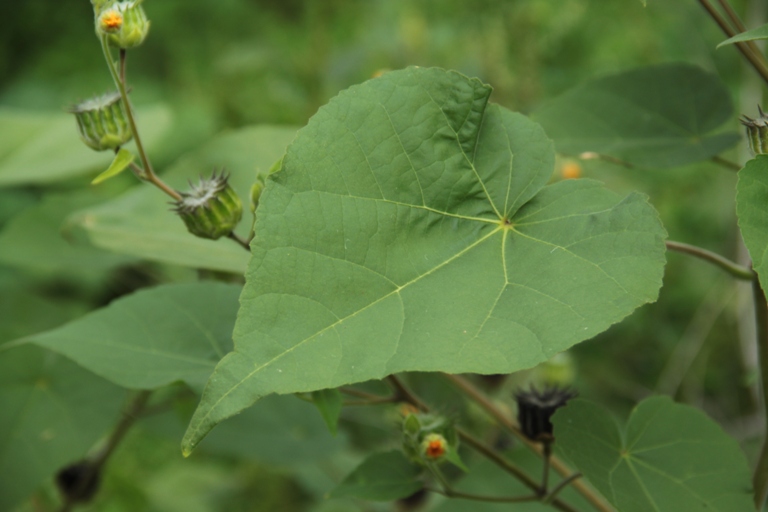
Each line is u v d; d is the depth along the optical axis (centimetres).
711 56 118
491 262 58
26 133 98
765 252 56
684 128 70
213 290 68
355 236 57
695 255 63
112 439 79
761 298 63
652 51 128
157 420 81
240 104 144
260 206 57
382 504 89
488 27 119
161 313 67
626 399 114
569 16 124
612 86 71
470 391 69
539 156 59
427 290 57
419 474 66
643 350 119
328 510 93
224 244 71
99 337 67
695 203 125
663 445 62
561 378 79
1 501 71
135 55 185
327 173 58
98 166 94
